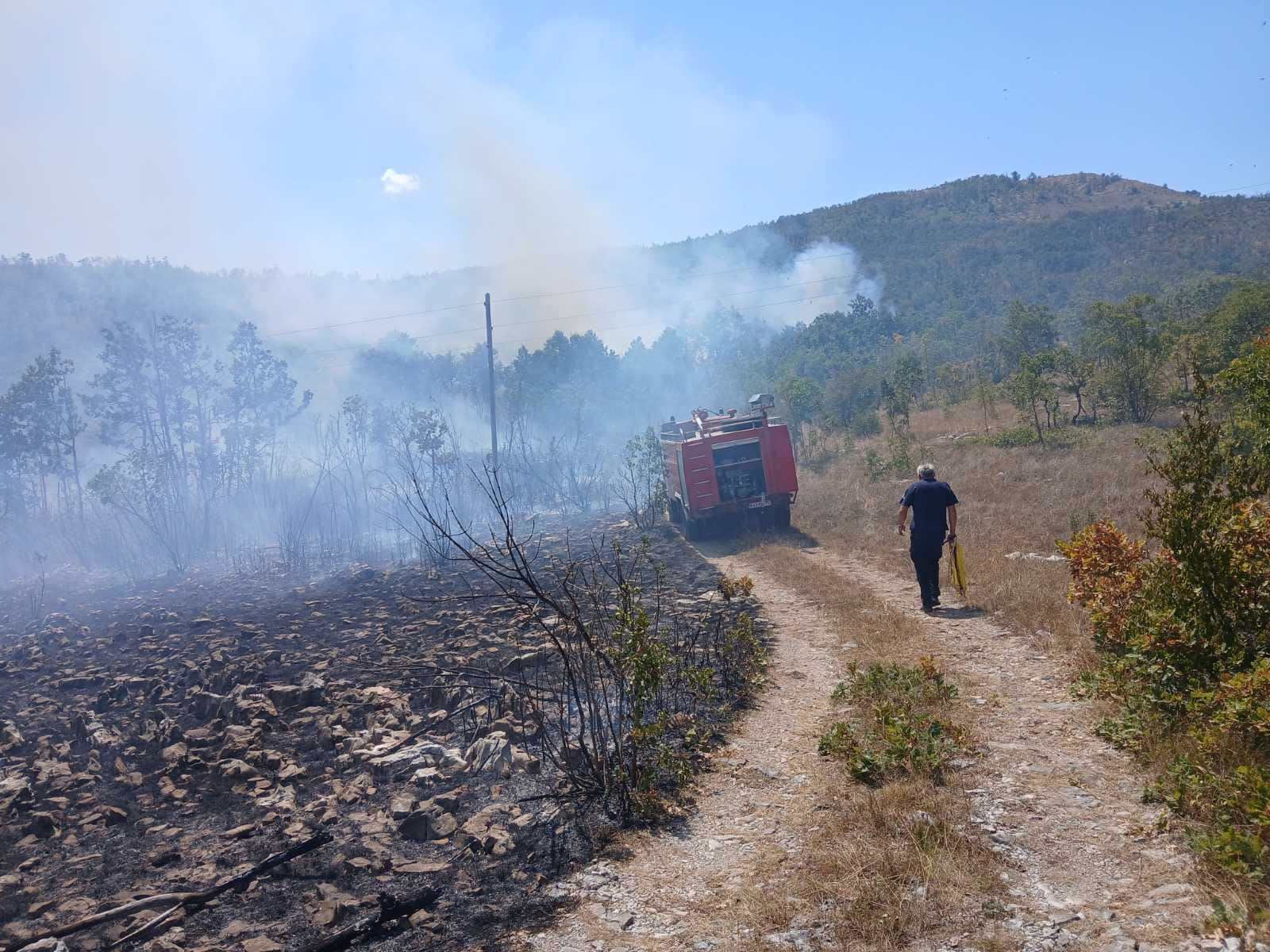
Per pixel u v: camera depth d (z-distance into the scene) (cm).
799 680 882
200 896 527
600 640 789
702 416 2194
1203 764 520
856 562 1527
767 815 584
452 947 461
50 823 660
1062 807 531
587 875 527
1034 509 1708
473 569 1873
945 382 4691
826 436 3584
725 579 1303
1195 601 617
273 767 759
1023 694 753
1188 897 413
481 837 584
